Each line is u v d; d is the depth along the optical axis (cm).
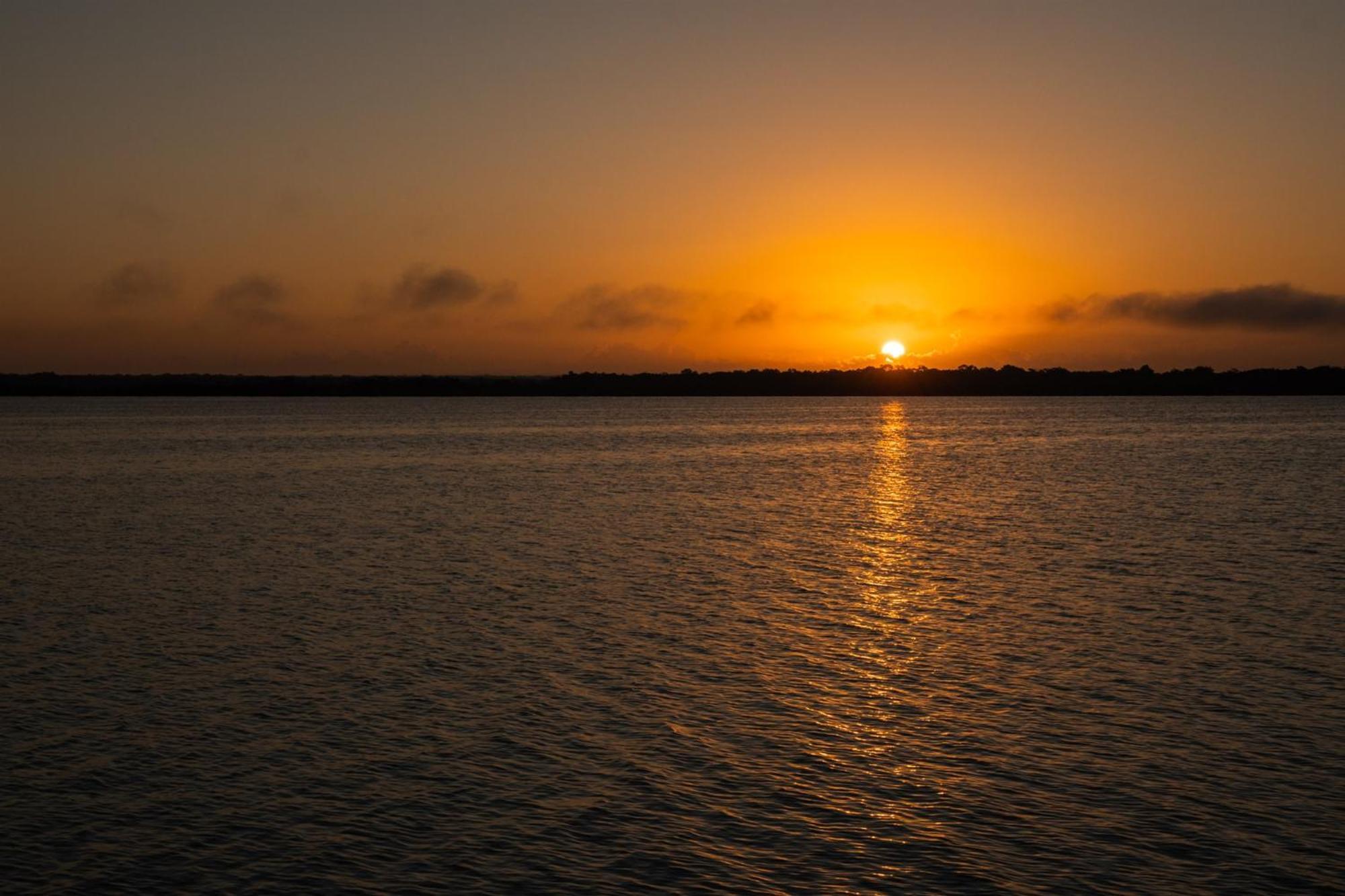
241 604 3878
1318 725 2508
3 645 3278
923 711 2627
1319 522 5997
